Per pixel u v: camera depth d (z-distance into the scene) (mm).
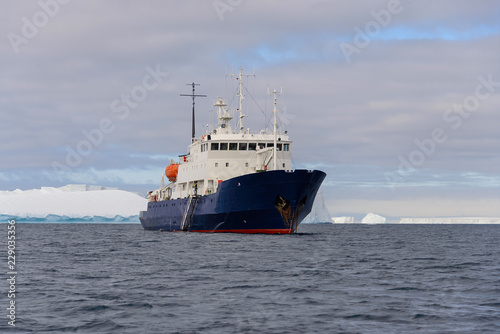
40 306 27672
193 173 90500
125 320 24656
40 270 42438
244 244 64312
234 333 22469
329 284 34281
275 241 68875
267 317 25109
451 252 60531
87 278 37594
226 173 84000
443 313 25734
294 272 39906
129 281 35938
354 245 70562
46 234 112000
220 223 81375
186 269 42031
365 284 34312
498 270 42031
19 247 68812
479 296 30062
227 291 31734
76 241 82688
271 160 83562
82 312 26266
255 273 39469
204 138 87000
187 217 91188
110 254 56469
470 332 22438
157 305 27750
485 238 99250
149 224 115812
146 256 53094
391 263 46812
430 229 174625
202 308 27031
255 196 73438
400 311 26188
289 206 72312
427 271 41125
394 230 158125
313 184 72562
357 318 24875
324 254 54250
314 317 25078
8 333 22625
